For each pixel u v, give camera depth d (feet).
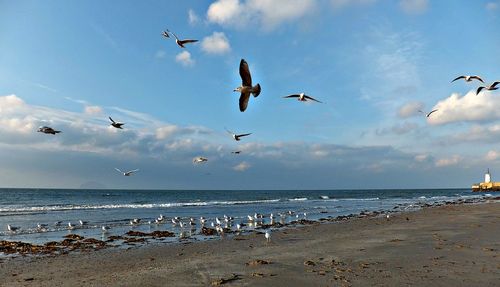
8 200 241.14
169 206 194.49
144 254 55.47
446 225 81.25
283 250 54.70
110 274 42.14
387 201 260.83
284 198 330.95
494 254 46.91
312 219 115.75
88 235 78.33
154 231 81.25
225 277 38.22
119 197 310.65
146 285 36.17
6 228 90.58
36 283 39.22
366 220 103.50
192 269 42.57
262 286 34.68
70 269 46.03
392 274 37.91
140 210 158.71
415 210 146.10
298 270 40.55
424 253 48.37
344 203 232.53
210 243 65.41
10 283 39.55
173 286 35.55
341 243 59.77
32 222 104.12
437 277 36.40
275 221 109.40
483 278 35.88
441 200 260.83
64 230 86.33
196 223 103.24
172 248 60.59
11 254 56.18
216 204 219.00
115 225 97.25
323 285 34.68
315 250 53.67
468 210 128.57
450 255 46.68
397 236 65.77
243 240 68.49
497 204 162.50
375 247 54.39
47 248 60.85
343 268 41.11
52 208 162.40
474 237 61.57
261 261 45.03
